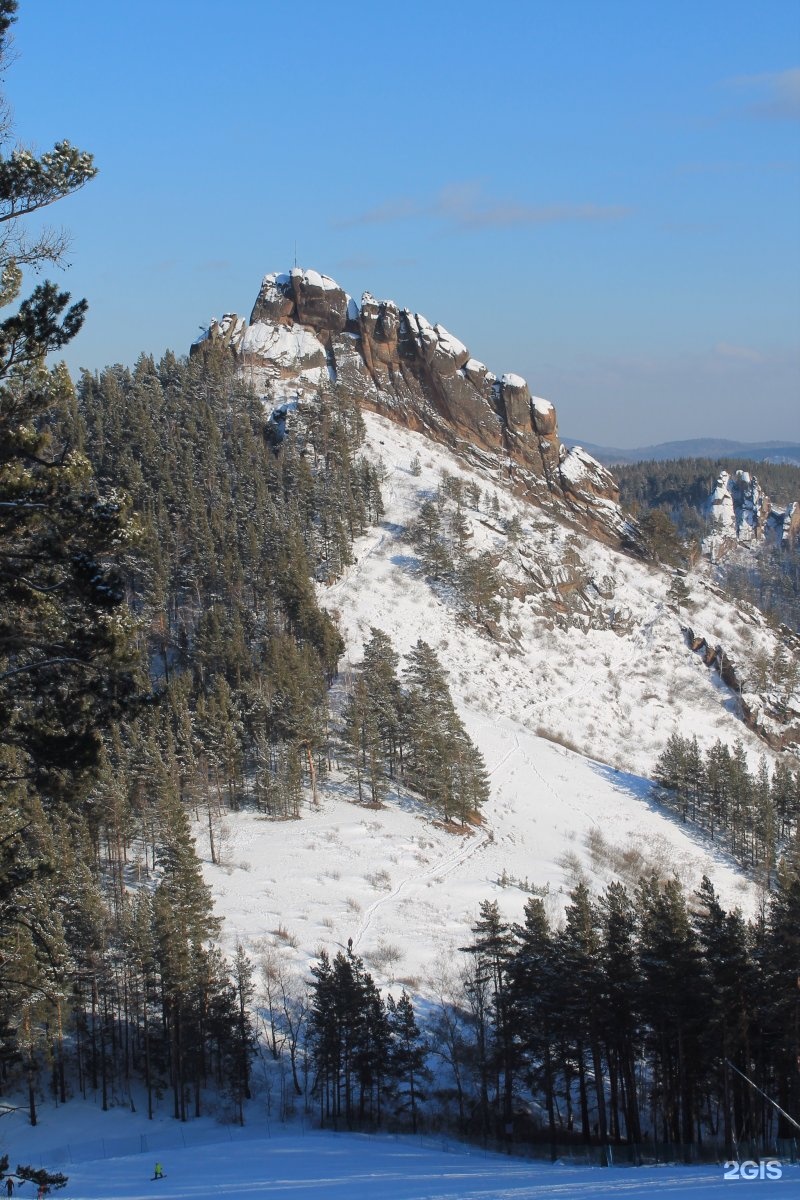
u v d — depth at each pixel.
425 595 143.00
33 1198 29.52
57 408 24.00
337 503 150.00
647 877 93.44
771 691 145.00
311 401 184.88
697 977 43.28
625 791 114.69
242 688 103.31
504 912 80.31
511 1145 49.34
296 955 70.88
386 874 85.69
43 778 21.64
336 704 114.62
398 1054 56.62
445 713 104.62
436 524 150.75
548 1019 50.41
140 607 126.00
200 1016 61.34
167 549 131.62
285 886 81.75
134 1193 34.00
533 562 157.88
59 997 52.19
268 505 142.12
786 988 41.91
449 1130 55.00
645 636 156.62
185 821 69.81
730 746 135.75
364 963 70.12
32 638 21.66
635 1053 51.84
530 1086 55.69
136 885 80.50
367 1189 31.73
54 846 60.12
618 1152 42.91
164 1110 60.38
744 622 166.50
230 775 96.88
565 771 116.44
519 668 139.12
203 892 63.78
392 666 118.06
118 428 154.25
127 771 87.69
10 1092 62.09
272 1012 65.12
